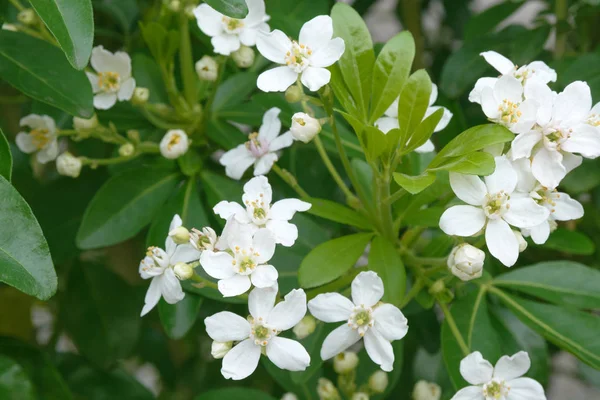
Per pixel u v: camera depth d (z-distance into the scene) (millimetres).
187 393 585
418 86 385
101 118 467
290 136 429
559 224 533
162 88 479
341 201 523
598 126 386
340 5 403
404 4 583
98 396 515
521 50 503
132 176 454
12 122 563
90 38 363
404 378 552
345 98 399
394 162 394
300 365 376
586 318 420
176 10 449
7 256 351
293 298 374
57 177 519
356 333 380
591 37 561
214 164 494
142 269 397
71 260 524
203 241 386
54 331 567
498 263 497
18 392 439
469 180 382
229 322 375
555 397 844
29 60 426
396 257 408
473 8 735
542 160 382
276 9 479
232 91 479
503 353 440
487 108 385
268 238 378
